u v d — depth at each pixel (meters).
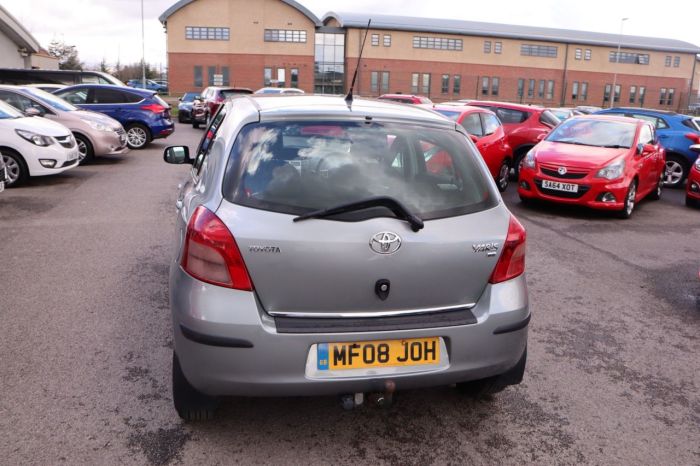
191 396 2.72
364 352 2.47
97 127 12.29
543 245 6.95
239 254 2.38
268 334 2.38
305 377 2.43
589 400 3.32
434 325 2.53
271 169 2.57
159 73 80.75
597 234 7.69
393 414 3.08
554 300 5.02
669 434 3.01
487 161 10.15
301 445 2.78
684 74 67.12
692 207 10.35
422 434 2.91
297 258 2.41
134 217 7.38
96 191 9.12
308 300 2.46
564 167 8.73
